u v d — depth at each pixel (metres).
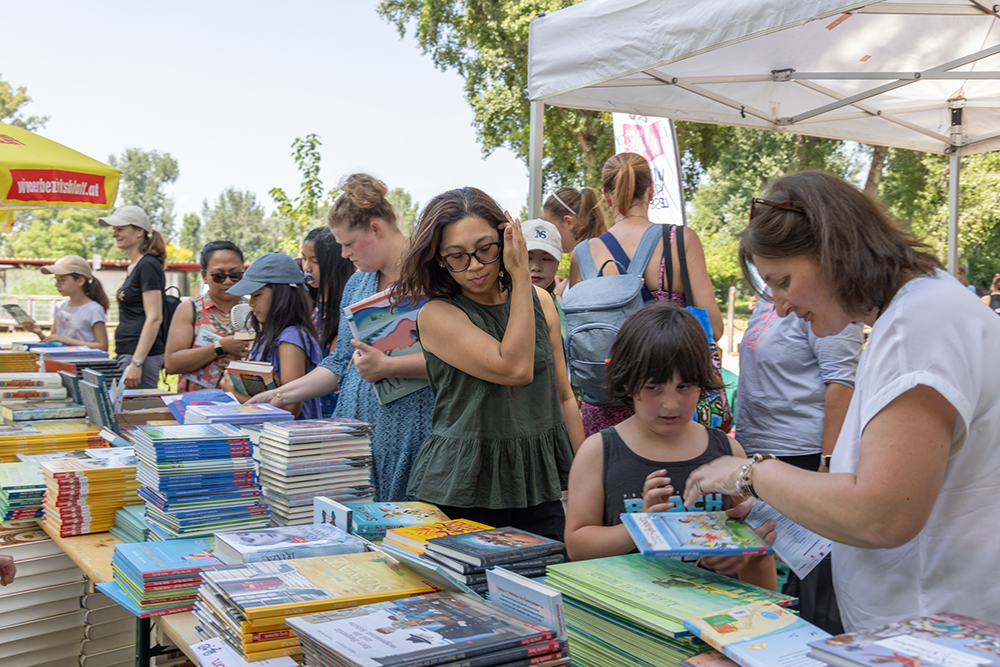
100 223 5.89
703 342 1.71
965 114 5.48
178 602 1.77
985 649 0.95
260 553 1.73
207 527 2.14
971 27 4.24
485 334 1.98
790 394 2.81
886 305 1.23
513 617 1.29
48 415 3.76
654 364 1.68
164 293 5.96
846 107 5.38
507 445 2.06
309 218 10.53
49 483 2.50
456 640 1.17
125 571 1.88
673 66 4.51
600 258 3.22
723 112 5.17
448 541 1.63
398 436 2.50
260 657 1.36
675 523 1.45
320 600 1.41
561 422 2.22
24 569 2.56
